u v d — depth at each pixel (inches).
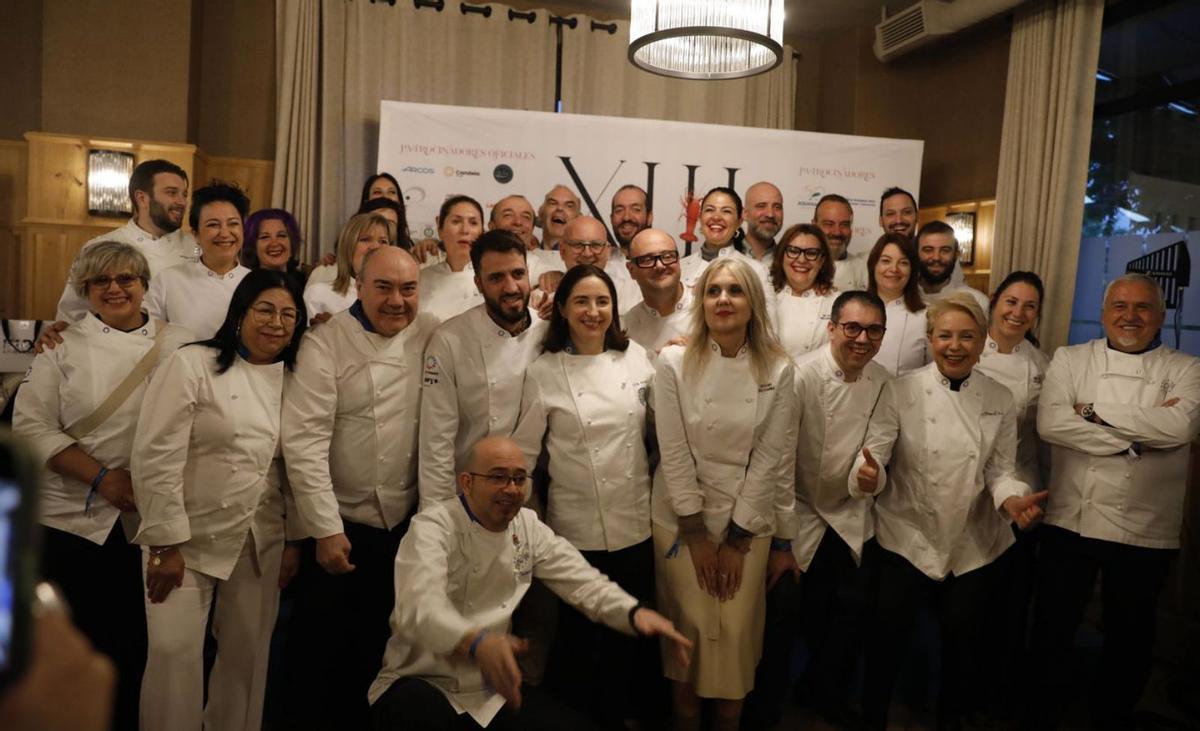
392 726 78.1
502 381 97.2
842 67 231.3
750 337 96.5
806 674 116.3
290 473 89.1
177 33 184.5
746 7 101.0
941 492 103.3
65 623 16.6
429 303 125.6
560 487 97.2
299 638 94.3
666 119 219.1
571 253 122.6
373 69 199.3
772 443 96.7
